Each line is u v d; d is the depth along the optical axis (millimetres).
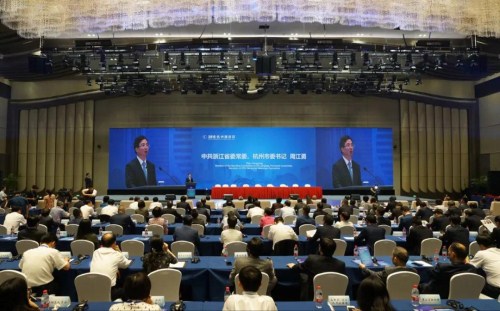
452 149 23875
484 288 5266
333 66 17156
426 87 23609
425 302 4141
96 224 9945
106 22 12828
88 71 17328
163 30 18078
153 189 22391
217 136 22641
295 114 23766
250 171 22516
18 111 23281
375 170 22719
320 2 11969
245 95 23594
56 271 5652
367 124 23750
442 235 7820
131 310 3088
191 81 19391
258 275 3244
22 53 17797
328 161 22609
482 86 23297
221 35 18703
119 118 23812
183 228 7383
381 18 12781
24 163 23203
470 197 21750
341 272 4988
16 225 9484
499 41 16812
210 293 5590
